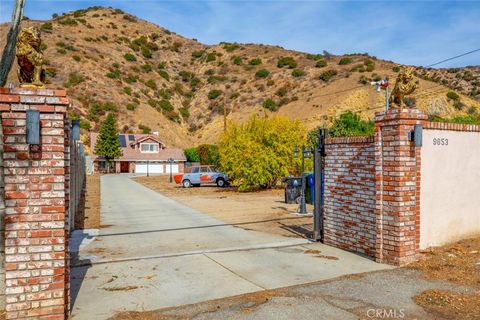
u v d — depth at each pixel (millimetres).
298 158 24344
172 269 7258
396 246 7234
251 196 21891
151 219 13547
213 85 92812
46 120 4699
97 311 5277
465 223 8336
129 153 60969
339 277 6660
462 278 6355
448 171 8016
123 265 7547
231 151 25094
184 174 29281
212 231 11102
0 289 4934
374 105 62094
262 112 73500
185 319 4992
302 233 10625
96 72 85562
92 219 13617
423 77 75750
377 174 7523
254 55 106500
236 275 6859
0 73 11156
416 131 7176
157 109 84000
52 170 4715
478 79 79250
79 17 123688
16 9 11250
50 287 4691
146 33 123438
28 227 4633
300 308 5305
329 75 77500
